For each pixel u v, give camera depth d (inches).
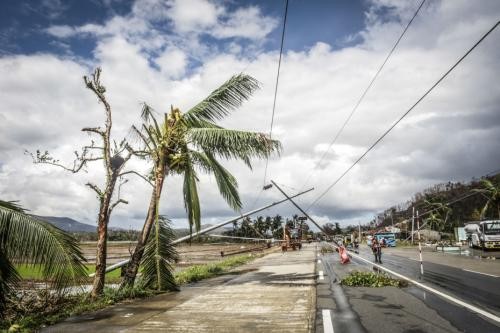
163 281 438.0
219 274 665.6
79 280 318.0
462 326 245.8
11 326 273.0
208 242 3474.4
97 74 431.8
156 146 470.3
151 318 290.0
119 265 633.0
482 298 344.8
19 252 295.1
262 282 503.2
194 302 357.4
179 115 481.4
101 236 407.2
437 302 331.0
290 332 237.1
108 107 437.1
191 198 472.7
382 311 298.0
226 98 506.6
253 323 262.8
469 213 3634.4
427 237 3088.1
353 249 1754.4
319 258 1036.5
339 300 351.9
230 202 519.2
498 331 231.8
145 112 513.0
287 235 1775.3
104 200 413.1
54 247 305.9
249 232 3654.0
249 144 467.2
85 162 422.0
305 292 402.3
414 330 238.8
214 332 241.1
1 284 291.3
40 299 352.2
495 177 1943.9
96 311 330.3
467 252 1290.6
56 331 260.7
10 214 297.1
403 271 617.6
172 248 463.2
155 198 453.1
